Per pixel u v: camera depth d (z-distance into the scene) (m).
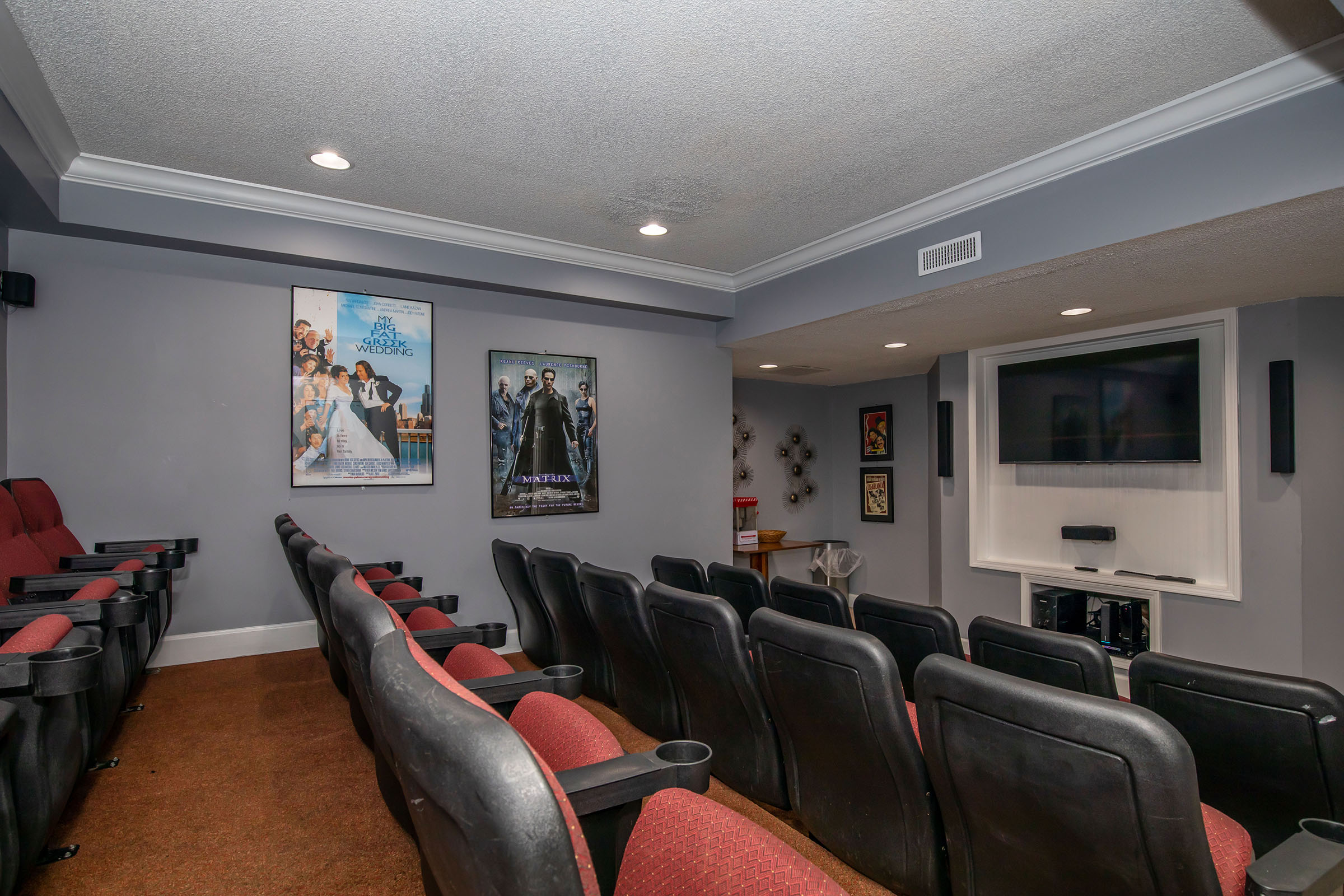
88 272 3.54
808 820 1.94
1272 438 3.91
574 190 3.72
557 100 2.80
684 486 5.54
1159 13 2.26
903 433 7.22
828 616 2.58
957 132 3.07
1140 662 1.72
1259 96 2.61
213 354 3.83
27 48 2.39
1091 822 1.11
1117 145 3.02
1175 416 4.39
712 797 2.39
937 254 3.85
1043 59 2.53
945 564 5.78
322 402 4.11
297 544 2.53
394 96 2.76
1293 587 3.87
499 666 1.68
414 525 4.39
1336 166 2.46
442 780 0.54
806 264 4.74
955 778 1.33
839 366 6.55
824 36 2.39
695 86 2.70
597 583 2.62
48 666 1.42
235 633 3.87
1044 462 5.10
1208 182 2.78
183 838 2.03
